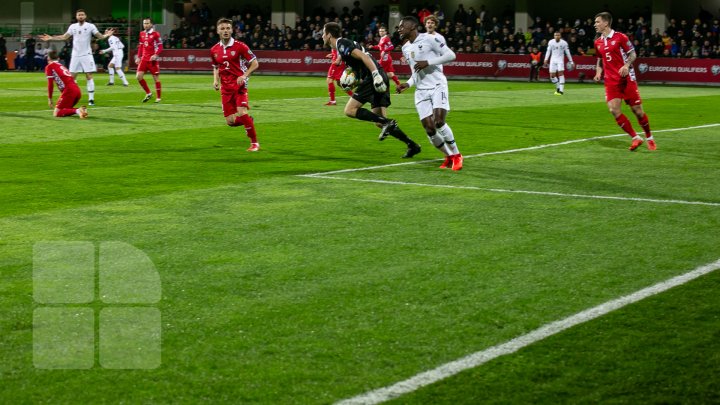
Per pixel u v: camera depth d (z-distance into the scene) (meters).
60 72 18.41
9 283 6.03
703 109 22.72
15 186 10.04
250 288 5.98
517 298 5.80
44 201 9.11
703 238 7.54
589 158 12.70
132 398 4.19
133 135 15.33
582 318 5.39
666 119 19.70
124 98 25.05
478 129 16.94
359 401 4.16
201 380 4.40
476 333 5.11
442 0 50.09
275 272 6.38
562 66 28.70
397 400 4.18
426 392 4.27
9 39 51.19
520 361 4.68
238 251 6.99
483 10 45.03
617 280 6.23
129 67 45.56
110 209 8.68
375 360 4.68
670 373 4.54
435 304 5.65
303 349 4.84
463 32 43.44
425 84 11.21
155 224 7.97
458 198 9.33
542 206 8.92
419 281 6.18
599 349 4.87
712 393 4.30
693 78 37.22
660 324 5.29
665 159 12.66
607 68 13.52
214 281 6.14
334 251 7.02
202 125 17.11
